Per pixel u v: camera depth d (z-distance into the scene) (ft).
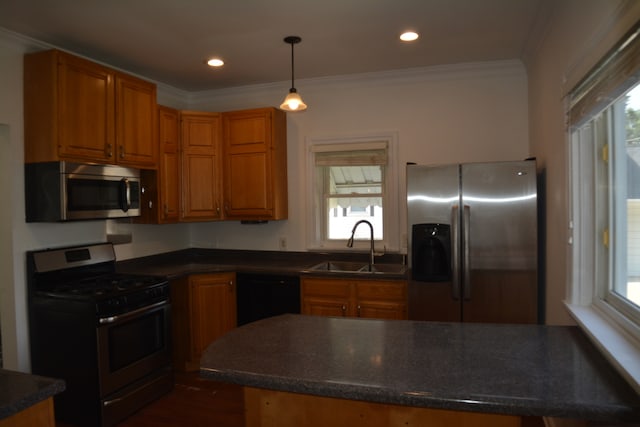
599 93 5.14
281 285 11.65
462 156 12.11
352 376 4.41
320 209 13.60
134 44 10.03
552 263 8.67
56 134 8.90
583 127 6.57
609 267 6.03
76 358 8.83
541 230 9.84
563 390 4.05
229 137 13.03
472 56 11.10
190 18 8.63
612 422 4.07
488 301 9.77
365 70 12.18
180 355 11.92
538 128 10.02
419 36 9.72
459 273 9.87
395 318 10.63
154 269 11.96
